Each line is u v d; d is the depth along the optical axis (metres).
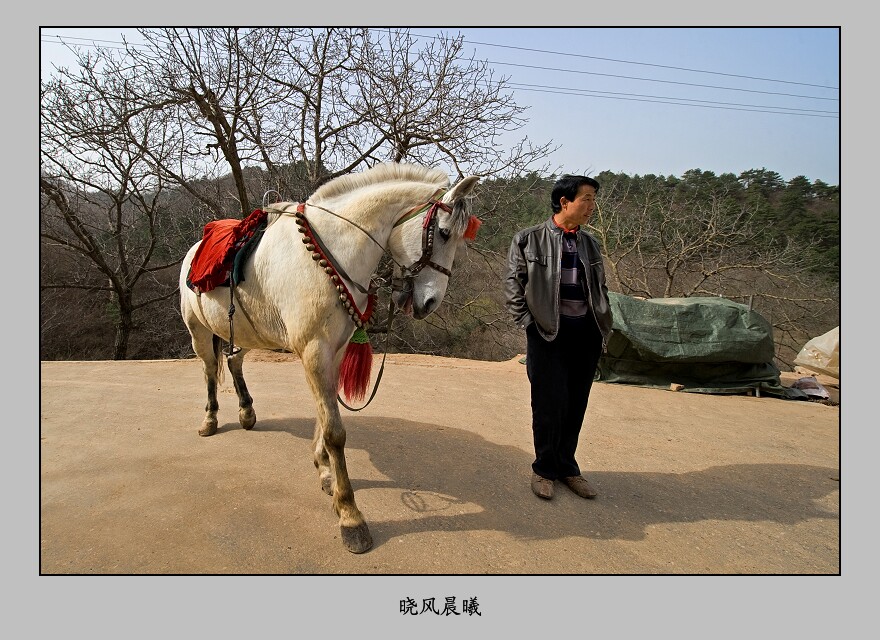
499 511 2.97
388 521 2.80
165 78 10.46
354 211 2.79
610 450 4.09
